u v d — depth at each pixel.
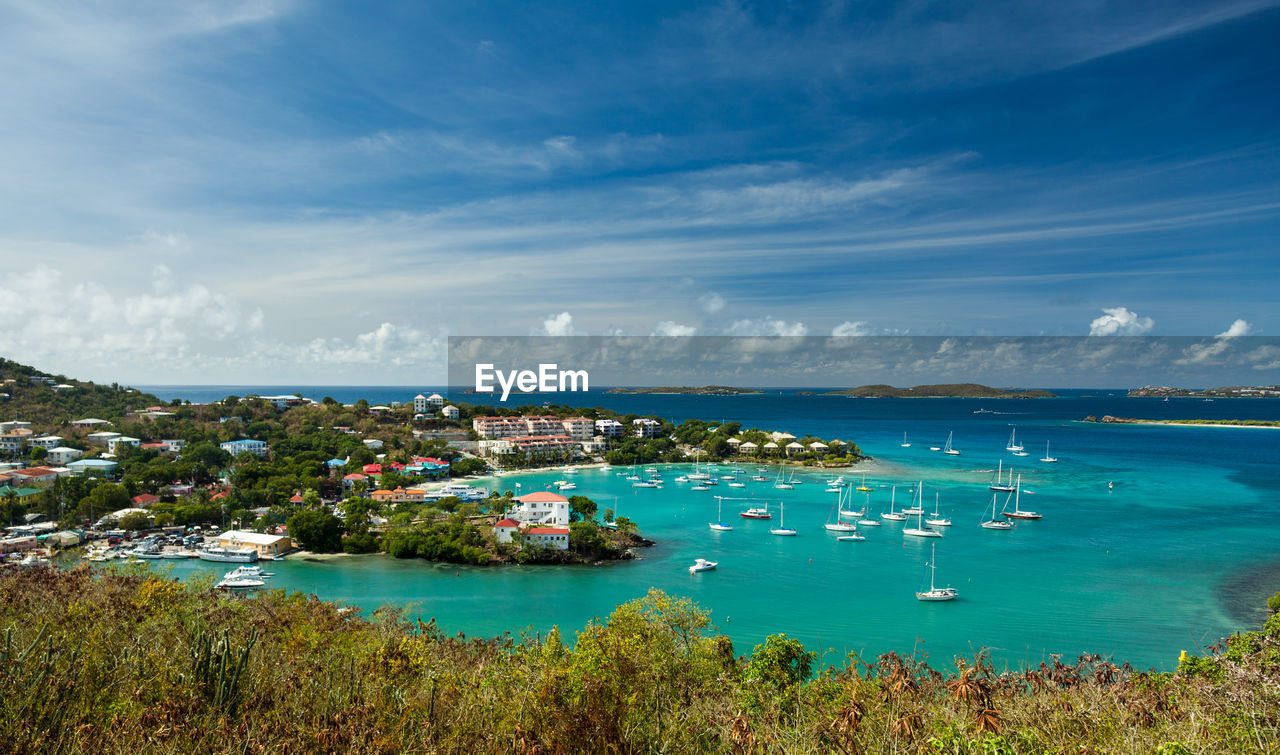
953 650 55.94
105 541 89.56
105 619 21.25
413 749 15.05
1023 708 17.86
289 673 19.42
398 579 77.44
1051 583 74.62
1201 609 65.69
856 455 194.62
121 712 15.46
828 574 79.50
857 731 16.34
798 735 16.59
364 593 72.12
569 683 18.14
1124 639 58.41
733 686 24.14
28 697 14.52
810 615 64.94
